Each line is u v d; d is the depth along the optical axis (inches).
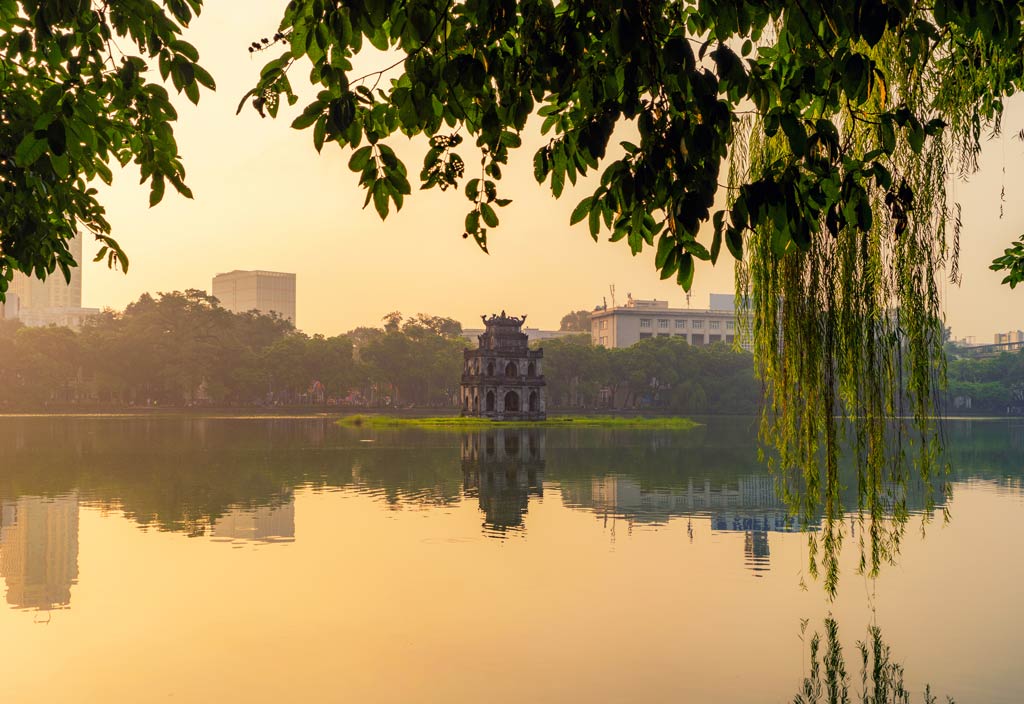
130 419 5669.3
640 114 255.6
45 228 394.6
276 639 735.1
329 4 257.0
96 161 391.5
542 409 5423.2
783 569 992.2
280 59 272.8
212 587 902.4
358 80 268.8
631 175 263.0
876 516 572.4
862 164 272.5
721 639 741.9
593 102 273.0
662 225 264.1
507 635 750.5
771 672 661.3
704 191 248.4
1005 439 3882.9
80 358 6835.6
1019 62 443.8
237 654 695.1
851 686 626.8
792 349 572.7
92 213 434.3
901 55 474.0
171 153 353.1
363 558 1040.8
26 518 1341.0
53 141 288.0
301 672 657.6
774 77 284.4
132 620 784.3
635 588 901.8
